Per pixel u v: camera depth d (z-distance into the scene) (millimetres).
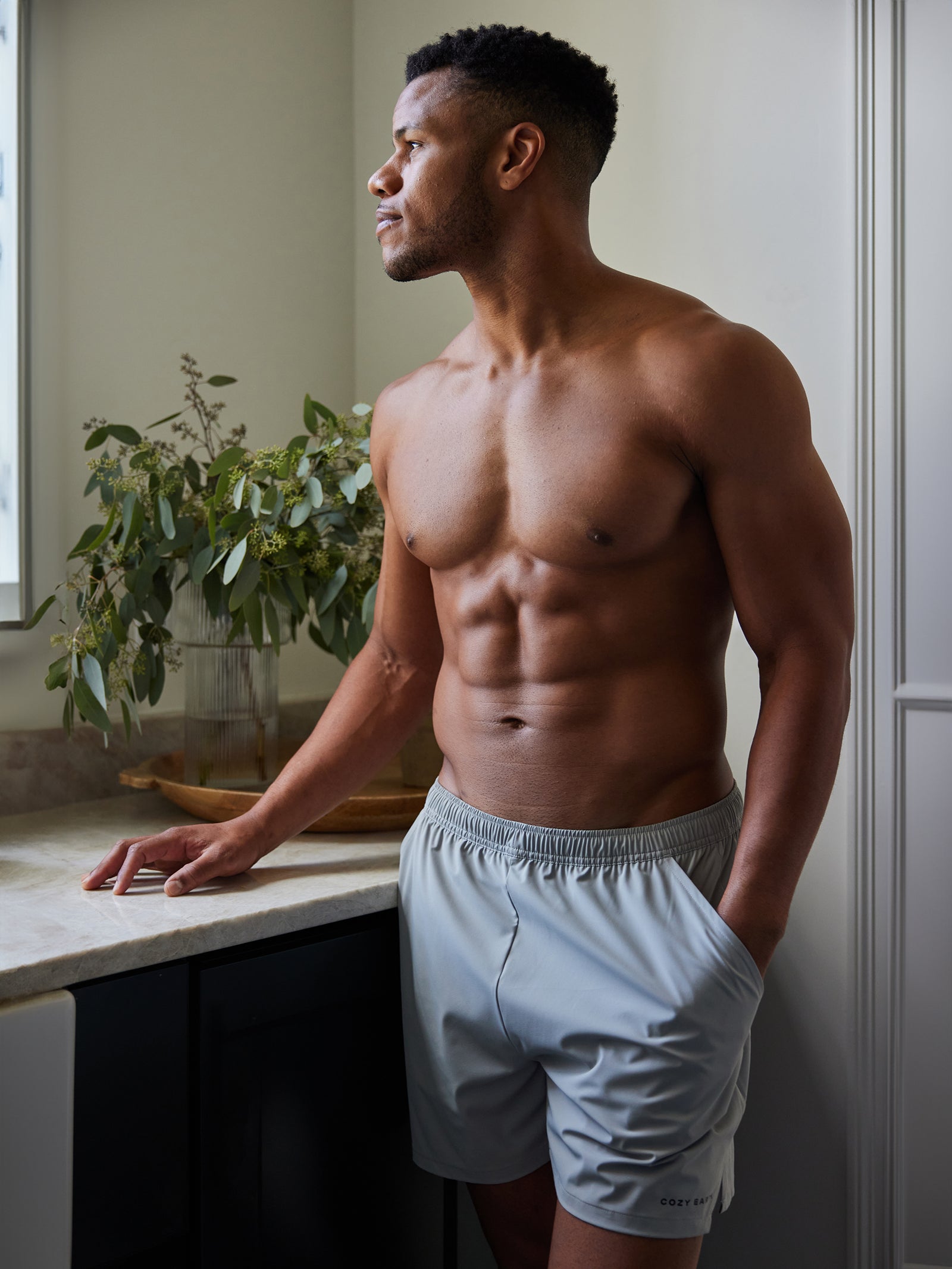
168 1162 996
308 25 1780
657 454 909
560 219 979
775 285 1414
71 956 906
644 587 943
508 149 955
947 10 1294
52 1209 896
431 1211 1268
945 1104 1349
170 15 1587
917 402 1329
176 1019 996
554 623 967
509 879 1009
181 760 1531
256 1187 1067
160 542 1331
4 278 1433
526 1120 1072
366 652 1240
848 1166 1379
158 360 1596
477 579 1023
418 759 1411
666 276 1505
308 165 1791
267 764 1390
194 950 986
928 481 1327
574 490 926
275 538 1273
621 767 966
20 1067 874
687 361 892
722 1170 963
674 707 963
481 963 1015
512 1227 1146
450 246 976
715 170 1455
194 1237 1025
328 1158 1136
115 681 1346
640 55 1517
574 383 951
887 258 1327
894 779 1349
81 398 1504
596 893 963
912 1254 1371
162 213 1591
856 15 1328
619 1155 920
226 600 1325
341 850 1276
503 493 990
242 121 1689
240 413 1709
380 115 1823
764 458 884
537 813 1001
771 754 910
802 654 915
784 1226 1433
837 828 1388
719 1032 888
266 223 1731
